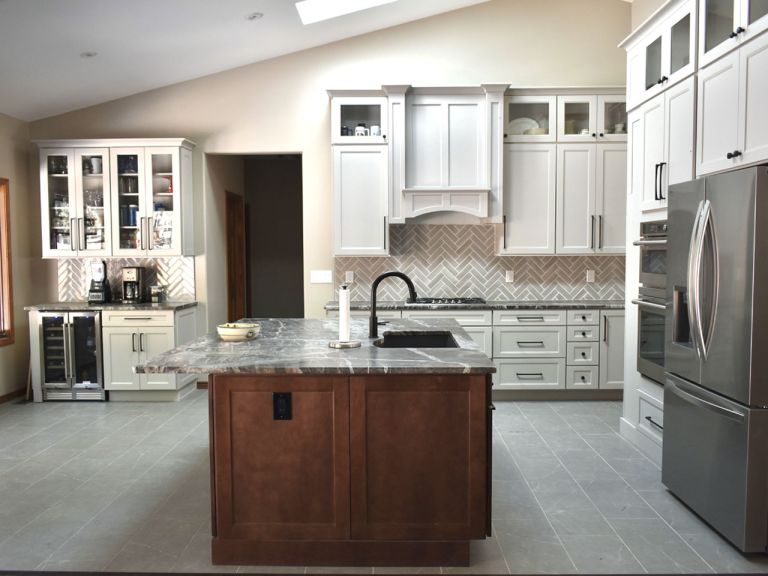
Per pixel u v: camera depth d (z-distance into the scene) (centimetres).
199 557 254
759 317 238
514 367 508
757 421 242
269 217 810
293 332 332
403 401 241
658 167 346
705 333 269
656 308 347
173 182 518
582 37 541
